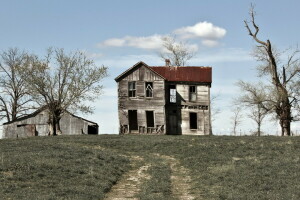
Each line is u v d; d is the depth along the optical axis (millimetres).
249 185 25359
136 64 61438
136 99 61438
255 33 65250
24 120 71812
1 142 43688
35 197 21328
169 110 63281
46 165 28562
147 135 56500
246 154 36938
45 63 61844
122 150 42188
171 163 36094
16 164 27875
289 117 62312
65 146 39438
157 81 61562
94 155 35500
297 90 61812
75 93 61438
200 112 63219
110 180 28031
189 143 44812
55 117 61938
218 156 36625
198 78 63656
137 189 26844
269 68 64188
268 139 46719
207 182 27547
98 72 62000
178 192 26062
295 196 22203
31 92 62500
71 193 23219
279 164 30844
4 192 22250
